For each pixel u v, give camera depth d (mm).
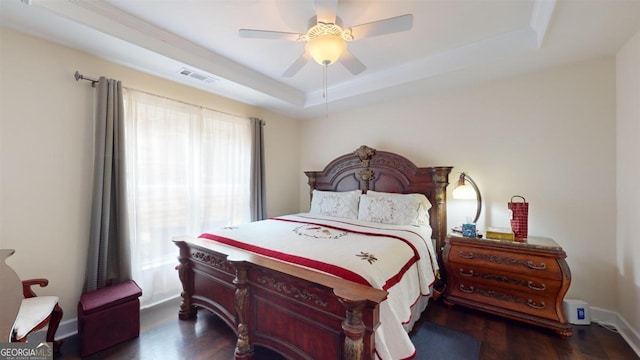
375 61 2711
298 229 2523
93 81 2232
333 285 1384
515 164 2654
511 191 2674
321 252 1798
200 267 2289
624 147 2088
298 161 4520
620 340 1991
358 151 3566
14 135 1911
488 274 2322
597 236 2281
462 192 2648
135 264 2480
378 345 1337
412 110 3312
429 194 3062
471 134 2906
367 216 3008
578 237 2355
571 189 2393
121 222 2303
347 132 3932
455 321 2287
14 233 1912
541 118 2529
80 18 1786
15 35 1907
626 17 1717
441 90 3053
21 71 1934
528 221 2574
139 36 2066
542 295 2111
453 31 2156
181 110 2873
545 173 2508
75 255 2172
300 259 1720
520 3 1806
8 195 1892
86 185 2230
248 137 3615
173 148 2797
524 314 2170
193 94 3004
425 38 2264
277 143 4137
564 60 2312
